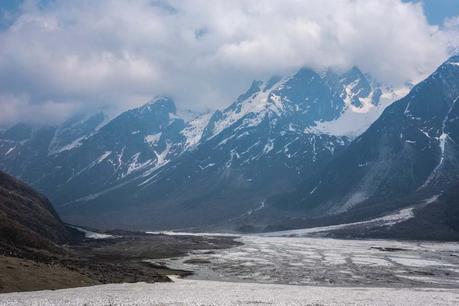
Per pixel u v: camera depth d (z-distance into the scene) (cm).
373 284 11744
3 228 11819
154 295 7481
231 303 6675
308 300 7350
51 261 10662
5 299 6456
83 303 6209
